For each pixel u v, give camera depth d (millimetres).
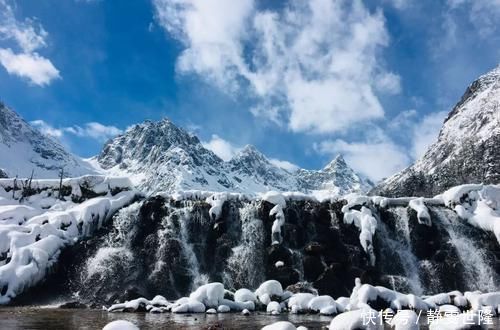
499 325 25656
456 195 51344
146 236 46344
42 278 39469
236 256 45469
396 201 51406
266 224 47156
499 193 51750
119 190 51469
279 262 43719
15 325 25500
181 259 44594
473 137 125312
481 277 45969
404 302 31984
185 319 28547
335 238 47000
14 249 39125
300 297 33469
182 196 49125
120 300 38406
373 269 44562
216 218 47344
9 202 48562
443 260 46781
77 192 50469
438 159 141125
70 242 43688
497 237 46969
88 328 24312
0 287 36938
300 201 49875
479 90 164000
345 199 50062
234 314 31609
